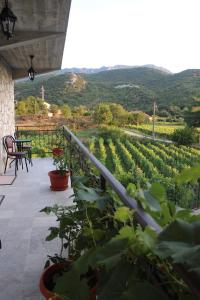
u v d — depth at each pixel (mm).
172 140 21375
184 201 6246
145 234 751
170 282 764
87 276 1305
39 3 3158
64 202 3594
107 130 23672
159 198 1104
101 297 812
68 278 1027
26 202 3600
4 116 5961
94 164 1879
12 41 4098
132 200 1080
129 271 840
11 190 4129
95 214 1470
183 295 701
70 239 1629
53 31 4156
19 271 2074
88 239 1416
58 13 3455
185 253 579
